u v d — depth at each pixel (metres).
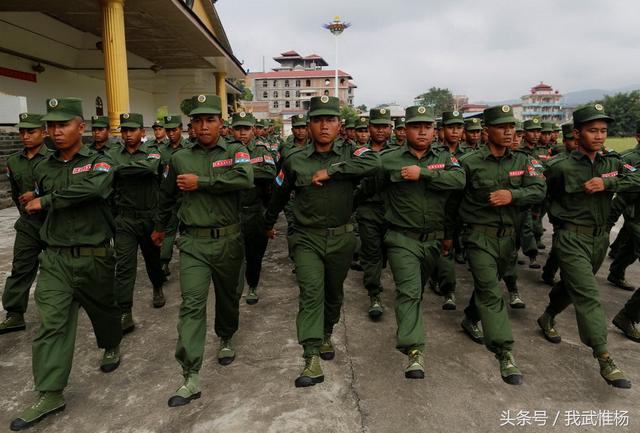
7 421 2.68
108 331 3.17
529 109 113.81
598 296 3.21
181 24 16.25
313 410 2.75
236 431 2.56
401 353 3.52
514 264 4.48
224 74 27.03
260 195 4.44
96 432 2.57
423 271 3.49
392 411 2.75
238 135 4.67
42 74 18.62
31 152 3.80
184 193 3.14
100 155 3.02
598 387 3.05
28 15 15.91
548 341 3.77
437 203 3.34
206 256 3.07
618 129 71.81
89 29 17.47
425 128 3.29
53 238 2.88
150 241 4.15
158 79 27.14
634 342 3.74
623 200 4.54
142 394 2.95
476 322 3.80
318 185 3.10
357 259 5.96
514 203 3.24
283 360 3.40
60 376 2.73
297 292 4.94
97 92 23.25
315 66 109.38
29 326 4.02
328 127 3.10
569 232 3.39
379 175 3.43
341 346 3.64
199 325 2.93
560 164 3.43
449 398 2.90
